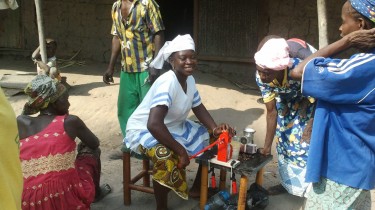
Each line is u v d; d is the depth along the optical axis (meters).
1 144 1.26
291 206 3.42
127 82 4.40
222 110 5.79
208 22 7.52
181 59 2.96
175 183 2.98
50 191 2.67
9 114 1.29
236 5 7.29
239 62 7.48
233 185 3.09
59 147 2.69
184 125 3.27
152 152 3.02
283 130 3.16
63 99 2.78
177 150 2.93
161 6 9.73
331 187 2.10
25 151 2.64
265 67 2.73
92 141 3.03
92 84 6.78
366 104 1.97
